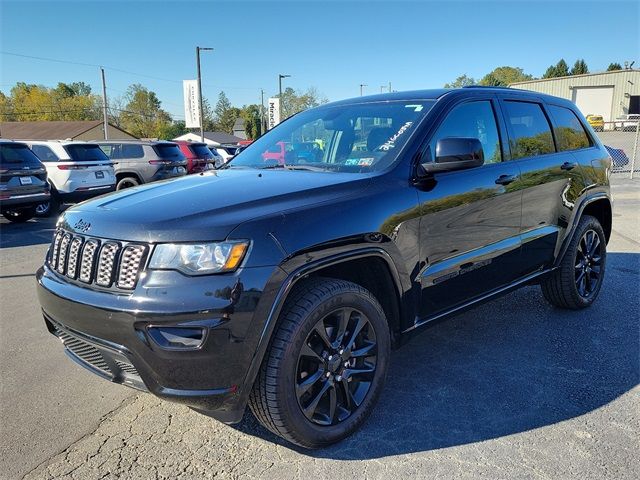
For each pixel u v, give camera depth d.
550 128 4.29
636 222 9.10
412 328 3.09
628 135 32.78
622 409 3.04
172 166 14.95
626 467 2.52
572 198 4.33
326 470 2.54
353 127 3.52
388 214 2.83
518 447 2.69
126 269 2.35
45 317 2.89
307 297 2.52
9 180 9.96
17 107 92.56
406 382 3.41
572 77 48.53
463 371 3.55
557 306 4.73
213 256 2.28
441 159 2.98
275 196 2.63
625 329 4.27
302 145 3.69
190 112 39.12
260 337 2.35
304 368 2.62
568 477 2.45
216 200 2.60
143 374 2.33
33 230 10.34
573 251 4.42
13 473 2.55
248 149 4.08
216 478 2.50
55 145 12.23
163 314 2.23
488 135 3.66
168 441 2.81
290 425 2.51
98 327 2.38
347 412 2.79
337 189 2.77
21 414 3.09
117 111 99.00
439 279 3.19
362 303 2.74
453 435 2.81
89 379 3.55
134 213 2.52
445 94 3.51
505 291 3.81
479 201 3.40
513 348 3.92
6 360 3.87
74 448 2.76
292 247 2.42
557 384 3.36
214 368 2.28
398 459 2.62
